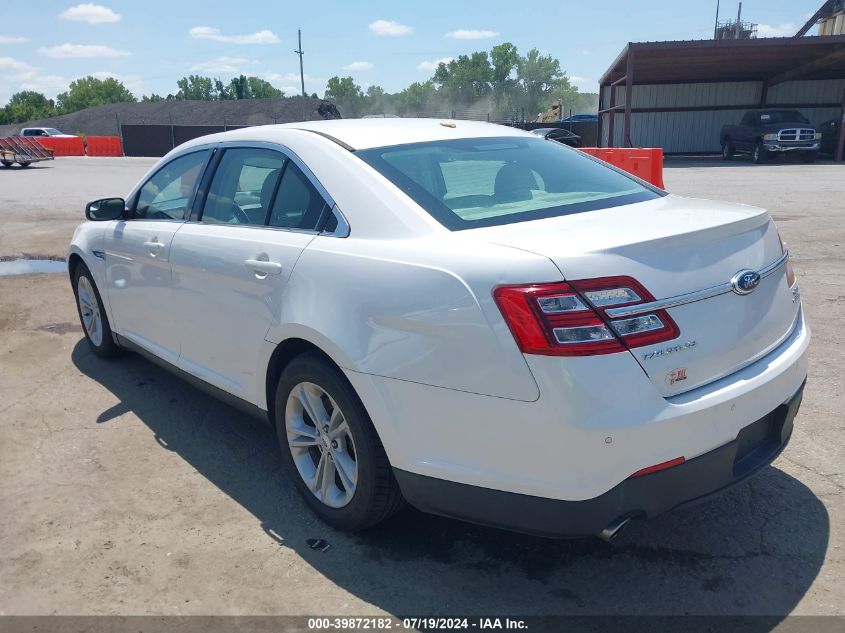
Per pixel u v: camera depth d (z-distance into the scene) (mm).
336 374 2883
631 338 2309
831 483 3379
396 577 2836
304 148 3330
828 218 11000
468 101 125062
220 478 3635
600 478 2289
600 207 3035
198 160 4062
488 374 2381
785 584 2717
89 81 131375
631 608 2623
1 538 3129
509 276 2357
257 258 3252
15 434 4141
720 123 32094
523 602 2674
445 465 2562
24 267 8531
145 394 4699
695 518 3158
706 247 2578
